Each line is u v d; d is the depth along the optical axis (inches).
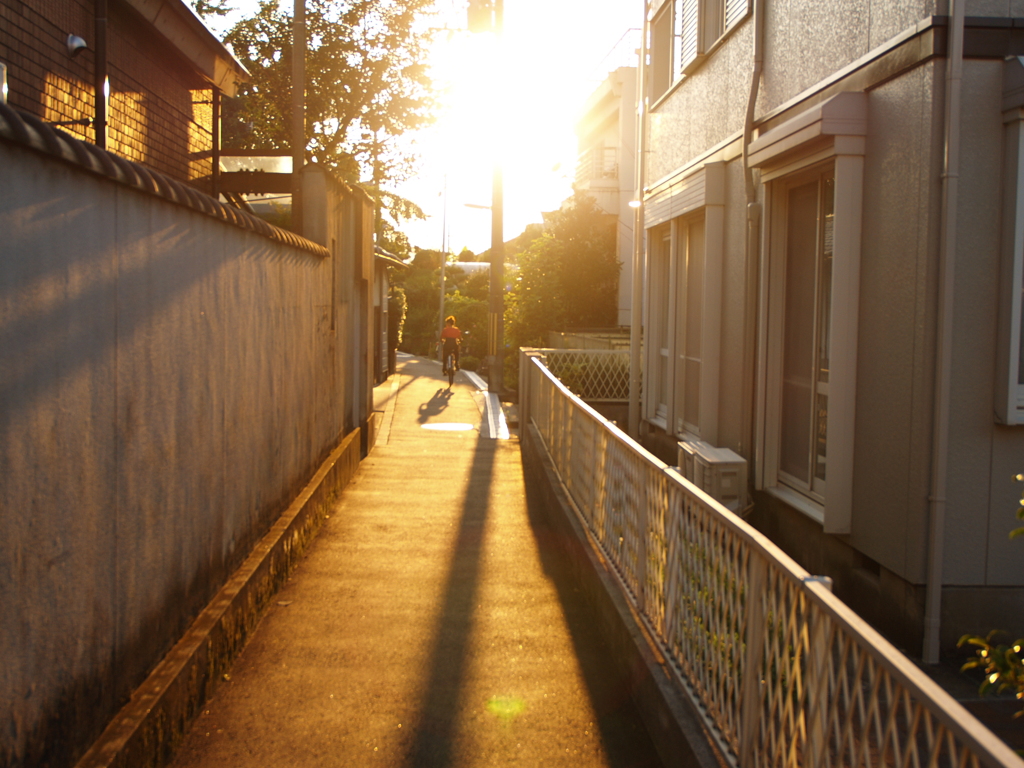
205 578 178.9
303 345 295.3
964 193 185.9
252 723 160.2
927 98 186.1
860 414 214.1
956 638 191.0
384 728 159.3
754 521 286.2
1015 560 190.9
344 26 832.3
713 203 323.0
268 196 505.4
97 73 291.3
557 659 193.5
